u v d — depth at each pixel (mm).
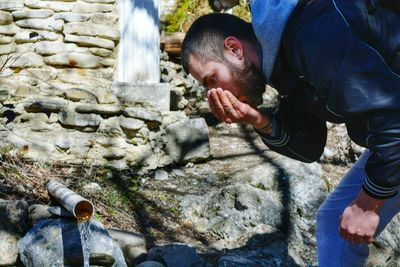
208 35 2146
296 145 2508
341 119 2141
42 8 4047
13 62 3973
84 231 2791
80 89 3932
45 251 2826
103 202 3602
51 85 3971
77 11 4102
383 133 1907
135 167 3967
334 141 4605
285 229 3615
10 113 3582
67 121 3865
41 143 3824
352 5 1874
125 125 3943
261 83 2182
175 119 4156
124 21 4195
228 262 3121
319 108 2131
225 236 3523
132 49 4191
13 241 2891
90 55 4090
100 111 3900
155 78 4238
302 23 1943
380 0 1853
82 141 3885
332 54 1895
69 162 3852
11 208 2936
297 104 2439
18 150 3768
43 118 3857
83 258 2828
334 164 4402
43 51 4020
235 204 3637
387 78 1878
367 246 2605
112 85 4082
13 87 3900
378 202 2033
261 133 2459
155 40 4246
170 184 3928
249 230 3531
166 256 3113
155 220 3580
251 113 2295
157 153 4051
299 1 1973
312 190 3713
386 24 1858
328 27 1902
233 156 4301
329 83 1933
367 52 1873
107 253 2898
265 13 1988
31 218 3008
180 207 3713
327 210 2625
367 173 1999
